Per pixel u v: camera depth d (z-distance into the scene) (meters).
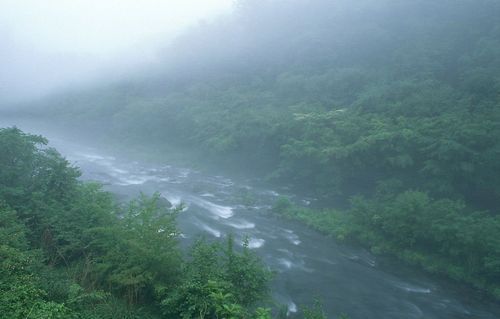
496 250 25.09
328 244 29.98
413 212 29.09
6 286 11.43
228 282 12.80
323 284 23.81
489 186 33.31
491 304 23.20
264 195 41.38
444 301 23.14
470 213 31.55
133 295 13.74
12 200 17.03
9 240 13.70
